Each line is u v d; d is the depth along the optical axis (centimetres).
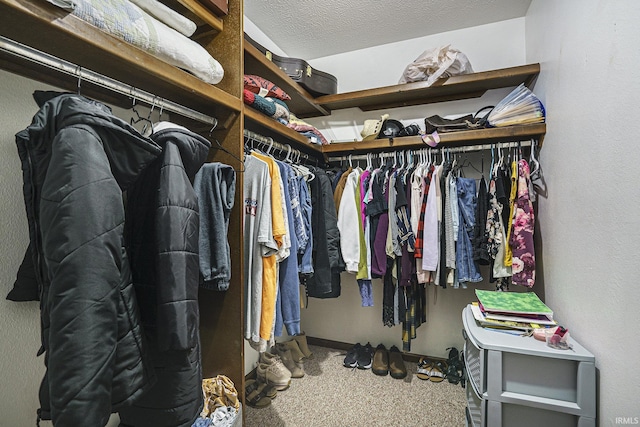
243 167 119
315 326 256
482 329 120
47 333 67
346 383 191
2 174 83
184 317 73
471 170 209
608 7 95
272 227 122
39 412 65
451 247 171
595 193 103
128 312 67
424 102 219
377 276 185
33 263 73
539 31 167
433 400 172
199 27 121
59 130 62
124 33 77
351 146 205
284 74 181
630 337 83
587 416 95
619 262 89
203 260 100
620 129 89
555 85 143
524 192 158
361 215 190
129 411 83
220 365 121
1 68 77
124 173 69
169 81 89
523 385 103
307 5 183
